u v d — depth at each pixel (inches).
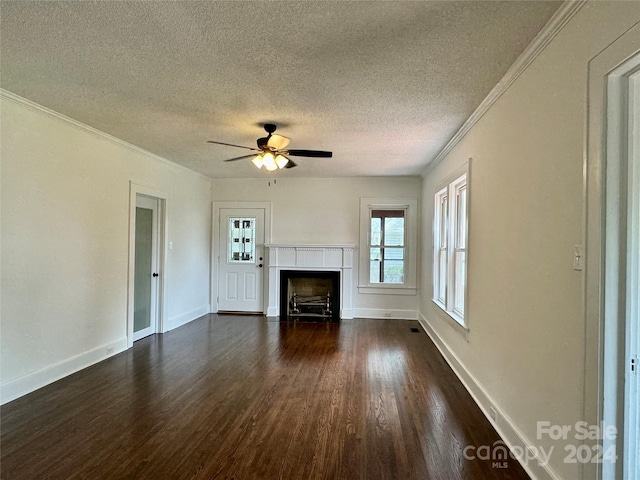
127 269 173.8
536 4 68.7
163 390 126.7
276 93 111.3
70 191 139.1
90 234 149.6
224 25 76.9
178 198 220.5
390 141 160.7
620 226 57.1
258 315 256.7
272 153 139.8
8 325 115.8
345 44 84.1
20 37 81.7
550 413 74.5
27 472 81.7
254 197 261.1
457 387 131.3
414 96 112.4
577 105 65.8
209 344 184.1
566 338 68.9
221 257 263.0
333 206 255.9
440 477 81.6
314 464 85.8
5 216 114.6
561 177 71.1
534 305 81.9
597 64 59.4
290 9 71.5
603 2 58.4
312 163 208.5
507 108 98.5
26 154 120.8
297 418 107.6
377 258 254.5
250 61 92.1
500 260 102.3
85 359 148.0
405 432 100.2
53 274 132.0
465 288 134.1
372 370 148.3
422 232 239.3
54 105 122.1
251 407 114.3
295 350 175.2
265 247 255.9
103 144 156.3
